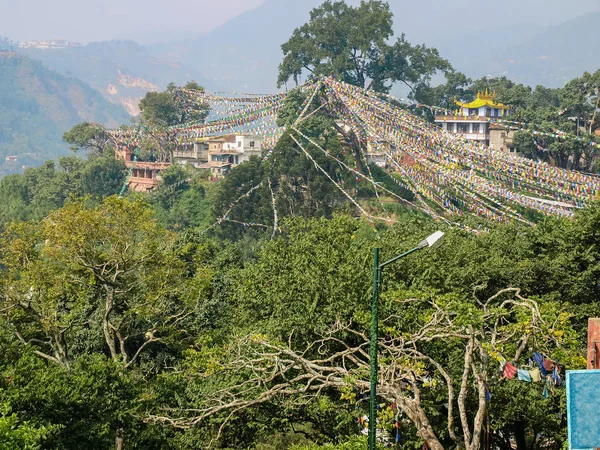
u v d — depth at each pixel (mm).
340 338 34031
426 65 148500
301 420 33188
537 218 97125
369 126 116188
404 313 32500
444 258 42094
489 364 28594
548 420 30156
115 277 44031
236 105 139500
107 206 44125
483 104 145625
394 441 30359
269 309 38500
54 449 26938
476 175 102250
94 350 47781
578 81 125938
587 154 123312
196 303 46250
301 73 145625
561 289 42969
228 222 109062
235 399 30375
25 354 30922
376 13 143500
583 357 27625
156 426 32281
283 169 109688
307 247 41500
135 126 159000
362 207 110812
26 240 44969
